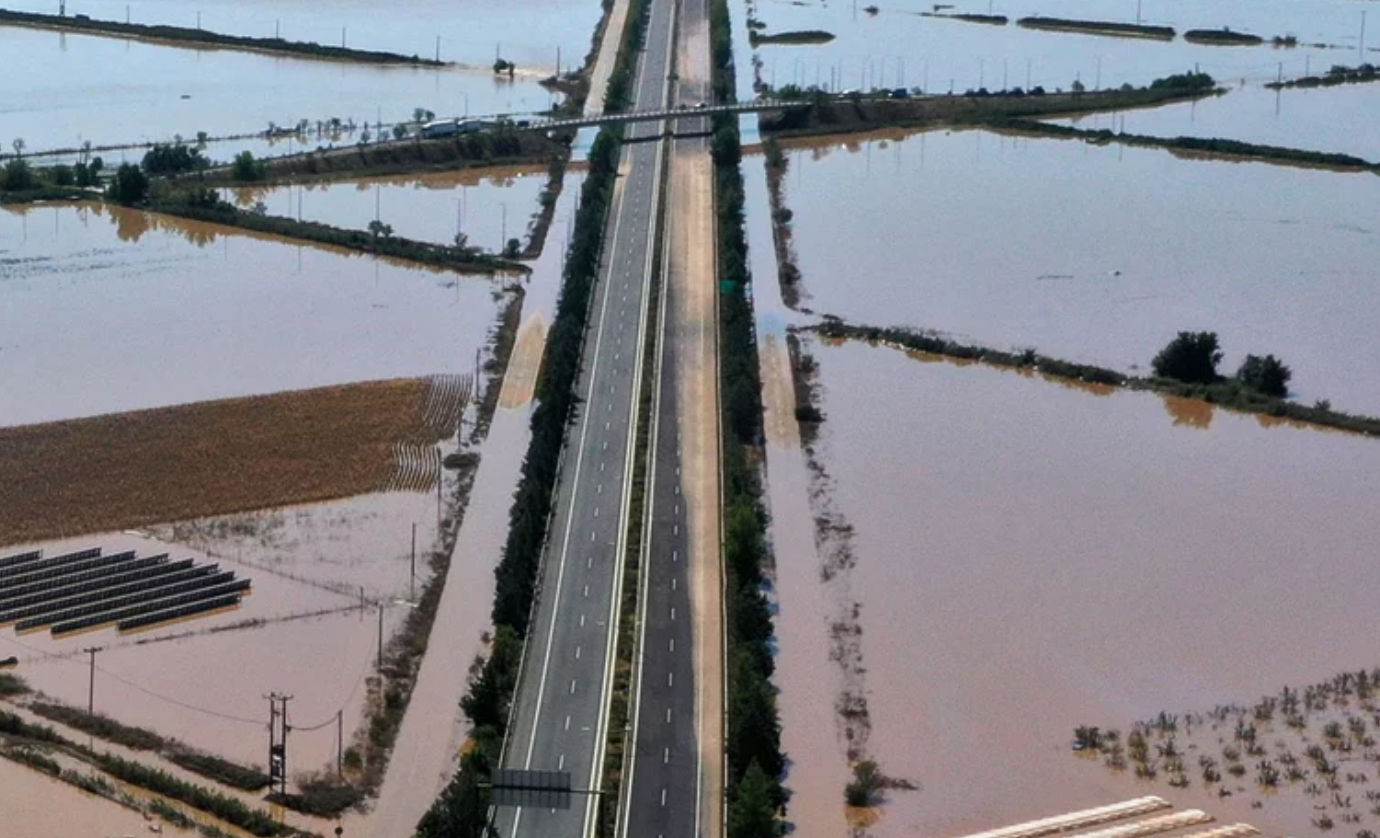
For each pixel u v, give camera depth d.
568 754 193.75
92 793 184.25
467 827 171.50
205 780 188.88
